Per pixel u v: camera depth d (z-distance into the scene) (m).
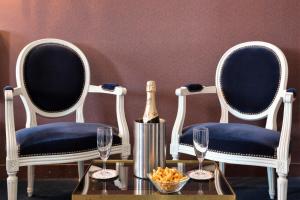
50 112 1.96
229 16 2.19
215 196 1.10
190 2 2.19
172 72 2.22
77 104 2.02
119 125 1.75
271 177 1.98
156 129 1.29
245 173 2.30
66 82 1.98
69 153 1.54
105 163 1.39
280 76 1.92
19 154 1.48
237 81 2.02
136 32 2.20
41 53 1.95
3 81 2.16
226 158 1.57
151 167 1.29
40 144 1.50
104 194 1.12
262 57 1.98
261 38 2.19
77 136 1.57
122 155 1.73
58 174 2.28
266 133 1.61
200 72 2.22
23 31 2.15
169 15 2.19
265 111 1.96
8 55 2.15
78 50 2.04
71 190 2.09
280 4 2.18
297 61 2.20
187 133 1.72
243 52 2.04
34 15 2.16
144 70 2.22
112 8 2.18
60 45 2.02
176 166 1.44
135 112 2.24
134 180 1.27
